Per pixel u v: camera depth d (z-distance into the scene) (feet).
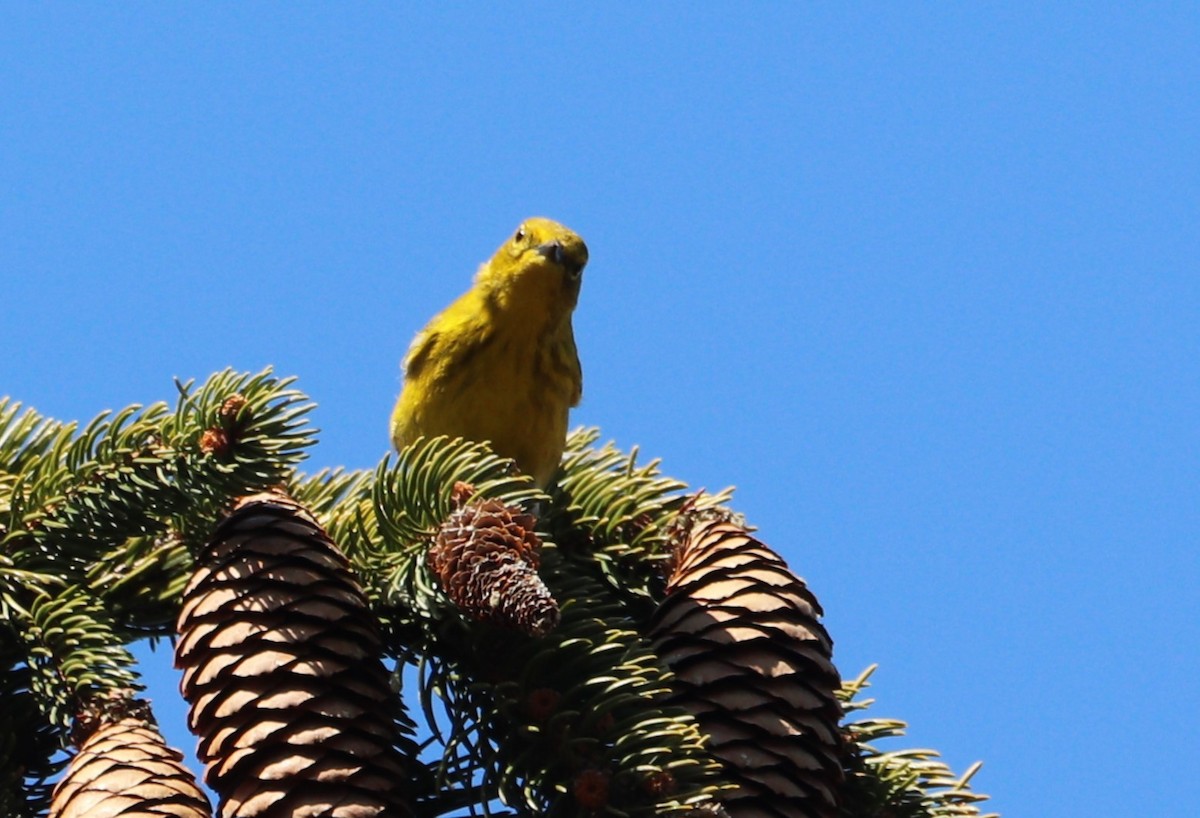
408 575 27.14
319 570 25.61
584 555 33.19
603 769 25.38
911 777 29.53
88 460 27.84
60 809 22.97
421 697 26.76
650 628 29.45
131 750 23.62
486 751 26.23
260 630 24.88
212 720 24.45
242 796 23.93
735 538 29.45
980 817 29.55
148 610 28.12
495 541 25.98
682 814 24.76
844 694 31.12
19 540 27.76
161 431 27.66
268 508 26.50
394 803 24.20
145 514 28.04
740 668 27.58
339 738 24.12
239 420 27.09
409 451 28.14
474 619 26.35
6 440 29.27
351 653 24.93
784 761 26.84
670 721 25.30
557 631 27.35
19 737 26.32
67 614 25.91
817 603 28.84
